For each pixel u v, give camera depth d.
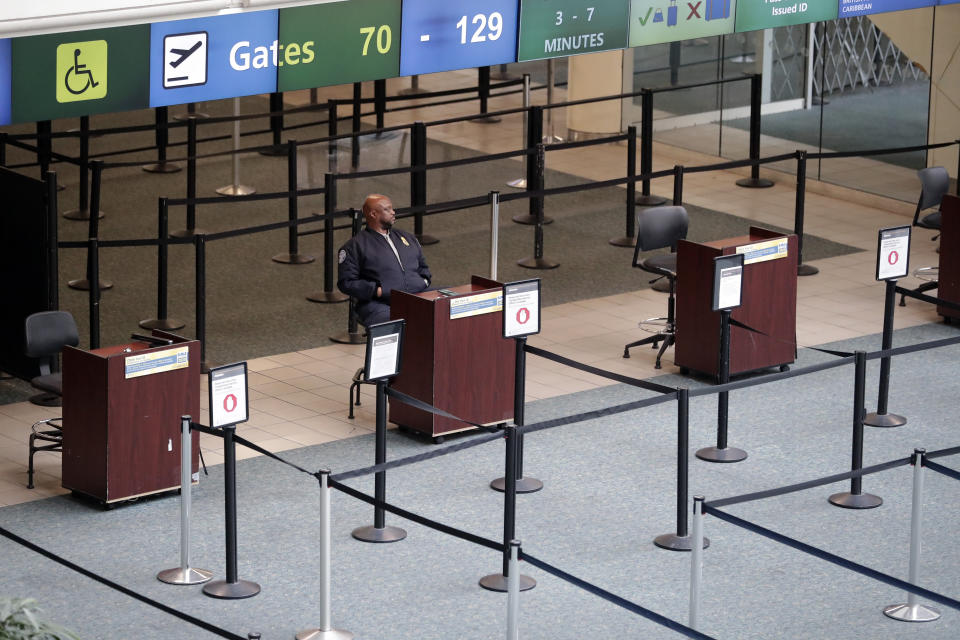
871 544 11.71
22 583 10.95
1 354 15.30
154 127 20.95
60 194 22.36
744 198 22.55
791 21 17.14
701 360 15.36
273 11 13.78
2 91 12.44
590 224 21.20
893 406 14.70
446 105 27.72
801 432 14.02
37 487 12.74
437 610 10.62
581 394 14.96
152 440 12.38
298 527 11.98
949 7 20.70
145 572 11.18
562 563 11.34
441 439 13.80
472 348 13.77
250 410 14.50
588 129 25.23
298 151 24.75
